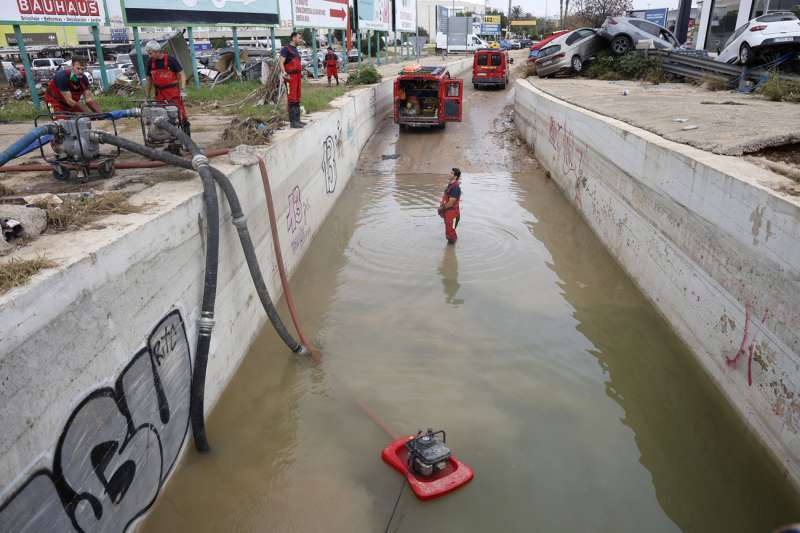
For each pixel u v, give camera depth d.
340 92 18.83
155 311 4.96
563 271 10.26
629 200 9.62
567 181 14.42
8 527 3.18
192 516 5.03
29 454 3.34
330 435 6.11
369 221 13.18
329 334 8.18
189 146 6.30
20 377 3.25
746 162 6.79
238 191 7.04
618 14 36.06
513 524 4.96
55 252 4.02
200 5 18.14
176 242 5.41
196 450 5.80
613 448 5.91
